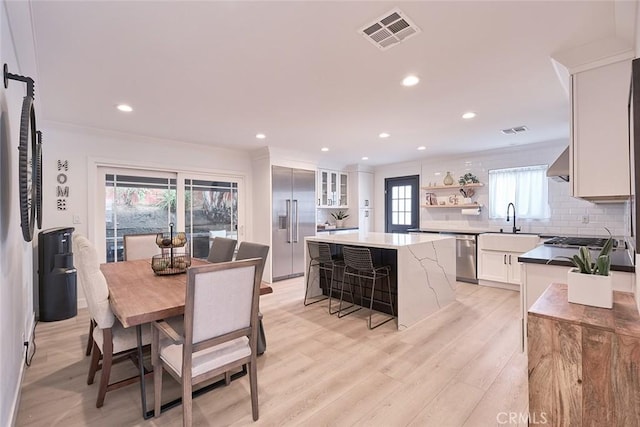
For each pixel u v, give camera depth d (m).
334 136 4.32
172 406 1.89
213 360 1.65
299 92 2.73
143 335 1.98
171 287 2.07
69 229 3.56
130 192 4.34
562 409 1.27
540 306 1.44
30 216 1.87
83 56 2.07
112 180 4.19
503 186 5.26
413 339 2.87
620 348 1.17
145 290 1.99
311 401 1.96
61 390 2.09
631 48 1.93
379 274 3.42
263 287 2.10
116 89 2.63
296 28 1.79
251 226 5.53
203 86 2.59
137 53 2.05
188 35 1.85
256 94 2.77
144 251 3.49
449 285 3.92
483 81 2.53
